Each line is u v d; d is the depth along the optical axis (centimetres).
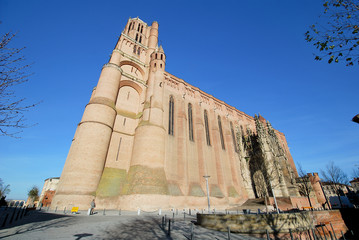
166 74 4697
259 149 5100
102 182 3047
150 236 1119
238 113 6594
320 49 795
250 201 4209
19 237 981
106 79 3703
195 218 2128
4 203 5031
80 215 2062
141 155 3256
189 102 4947
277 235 1452
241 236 1372
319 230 1761
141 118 3850
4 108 823
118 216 2031
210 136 4925
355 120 1207
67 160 3378
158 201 2872
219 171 4350
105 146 3228
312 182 5272
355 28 731
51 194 5756
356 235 1956
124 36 4906
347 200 4919
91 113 3259
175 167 3681
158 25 6188
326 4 774
